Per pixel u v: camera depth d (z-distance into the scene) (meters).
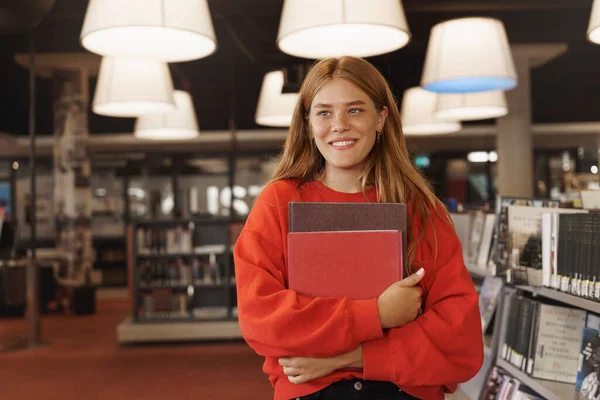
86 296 10.08
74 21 8.59
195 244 8.01
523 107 9.91
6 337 8.21
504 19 8.43
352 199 1.70
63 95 9.70
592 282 2.05
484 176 14.52
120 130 13.89
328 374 1.55
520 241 2.55
